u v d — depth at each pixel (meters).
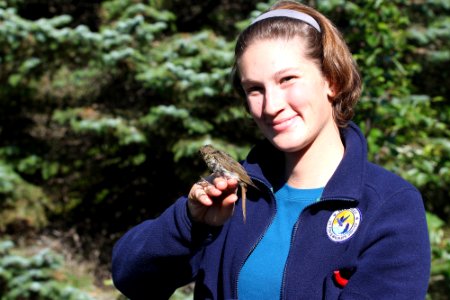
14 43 7.76
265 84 2.05
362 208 1.95
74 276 8.64
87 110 8.59
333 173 2.04
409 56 8.77
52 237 9.54
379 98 6.10
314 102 2.05
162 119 7.95
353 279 1.86
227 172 2.13
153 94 8.52
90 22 9.74
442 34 8.40
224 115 7.88
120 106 8.84
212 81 7.59
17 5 8.86
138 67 7.90
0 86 8.62
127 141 8.03
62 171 9.27
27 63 8.01
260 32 2.08
